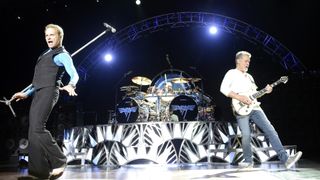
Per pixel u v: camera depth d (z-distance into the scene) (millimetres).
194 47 11727
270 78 9758
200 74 10812
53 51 2818
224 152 5312
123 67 11633
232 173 3539
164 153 5367
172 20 10945
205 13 10695
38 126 2699
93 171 4449
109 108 11211
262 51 10453
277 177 3150
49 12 9844
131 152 5391
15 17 9211
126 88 8016
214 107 7547
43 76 2766
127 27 10875
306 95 8609
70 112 8539
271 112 8859
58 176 2857
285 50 10055
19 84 9445
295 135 8547
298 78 8758
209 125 5473
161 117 6418
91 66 10672
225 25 10664
